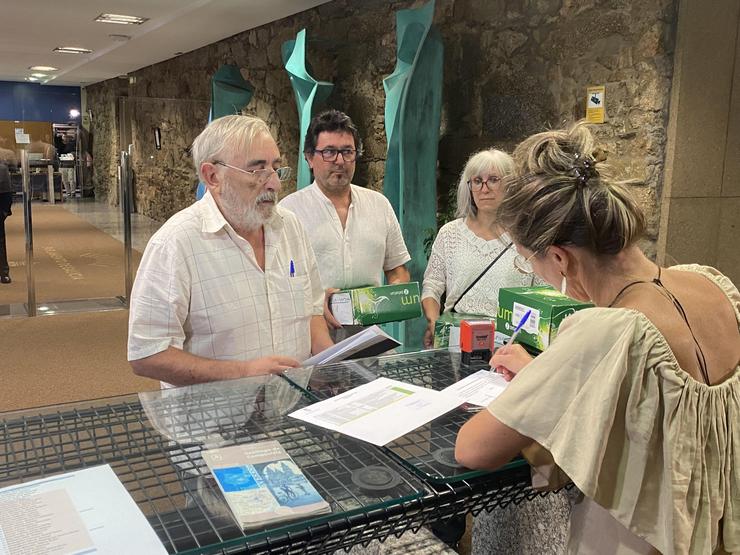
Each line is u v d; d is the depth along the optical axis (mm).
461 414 1213
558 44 3236
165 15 5602
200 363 1643
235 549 838
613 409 896
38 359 4250
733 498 964
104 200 5652
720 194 2941
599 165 987
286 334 1863
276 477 980
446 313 2365
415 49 3643
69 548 799
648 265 1026
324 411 1228
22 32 6309
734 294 1044
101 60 7941
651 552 951
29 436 1125
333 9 4996
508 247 2301
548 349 977
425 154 3752
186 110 5410
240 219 1754
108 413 1229
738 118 2893
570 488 1346
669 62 2771
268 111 5949
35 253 5430
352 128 2494
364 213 2582
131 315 1704
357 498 951
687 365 926
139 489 953
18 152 5305
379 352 1621
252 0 4988
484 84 3730
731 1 2779
